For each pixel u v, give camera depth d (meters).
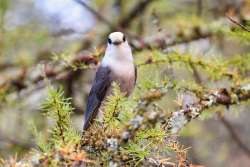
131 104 6.48
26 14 13.45
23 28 12.26
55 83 13.02
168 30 10.73
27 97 12.41
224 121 11.89
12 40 12.08
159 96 7.14
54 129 5.98
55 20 13.32
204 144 16.09
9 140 11.82
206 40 10.64
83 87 13.83
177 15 12.05
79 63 9.05
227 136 16.17
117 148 5.91
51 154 5.41
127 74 9.38
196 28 10.46
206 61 8.31
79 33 12.42
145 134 6.08
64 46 13.16
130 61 9.48
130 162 5.95
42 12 13.44
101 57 10.44
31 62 12.44
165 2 13.22
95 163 5.84
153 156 6.11
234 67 8.52
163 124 6.55
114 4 14.06
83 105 13.47
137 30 12.95
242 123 17.06
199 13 12.18
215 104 7.29
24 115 12.44
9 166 5.42
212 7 12.30
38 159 5.39
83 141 5.95
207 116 7.72
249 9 9.77
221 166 16.50
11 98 12.30
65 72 11.47
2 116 12.62
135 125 6.18
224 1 12.20
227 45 12.10
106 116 6.20
